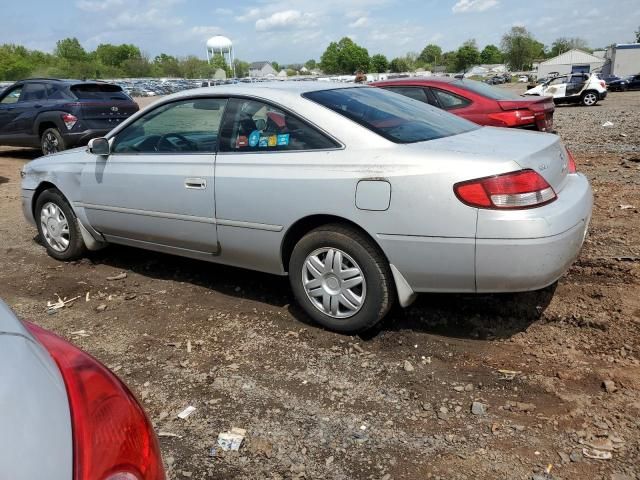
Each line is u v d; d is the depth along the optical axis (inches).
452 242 126.2
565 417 112.0
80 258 217.9
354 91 168.7
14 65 3321.9
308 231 151.6
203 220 165.5
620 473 96.7
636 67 2336.4
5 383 56.9
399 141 138.6
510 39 4611.2
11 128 493.0
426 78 329.4
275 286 183.8
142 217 182.1
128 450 59.5
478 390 122.8
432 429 111.1
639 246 193.3
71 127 455.2
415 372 130.6
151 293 184.5
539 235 121.5
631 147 414.9
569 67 3619.6
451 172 125.4
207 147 165.3
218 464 104.3
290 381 129.5
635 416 110.7
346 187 136.3
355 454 105.2
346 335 148.2
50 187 215.5
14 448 50.8
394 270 135.5
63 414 58.3
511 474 98.2
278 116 152.4
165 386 130.0
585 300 156.9
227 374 133.7
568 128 590.6
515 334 144.5
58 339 79.1
